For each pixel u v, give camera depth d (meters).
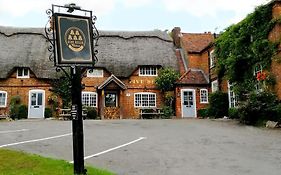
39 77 31.75
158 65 33.91
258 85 20.61
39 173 7.98
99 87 31.92
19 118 30.92
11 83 31.98
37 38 34.56
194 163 9.65
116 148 12.08
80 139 7.89
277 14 19.59
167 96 32.16
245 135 14.74
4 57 32.38
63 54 7.84
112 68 33.12
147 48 35.19
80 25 8.13
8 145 12.48
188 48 34.06
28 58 32.47
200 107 31.17
